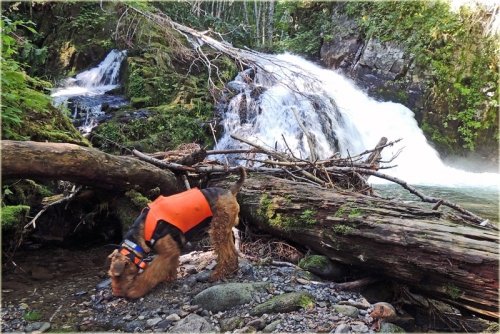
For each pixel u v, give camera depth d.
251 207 4.68
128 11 12.09
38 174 3.85
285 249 4.36
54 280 4.04
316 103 10.84
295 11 18.84
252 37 18.48
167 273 3.66
